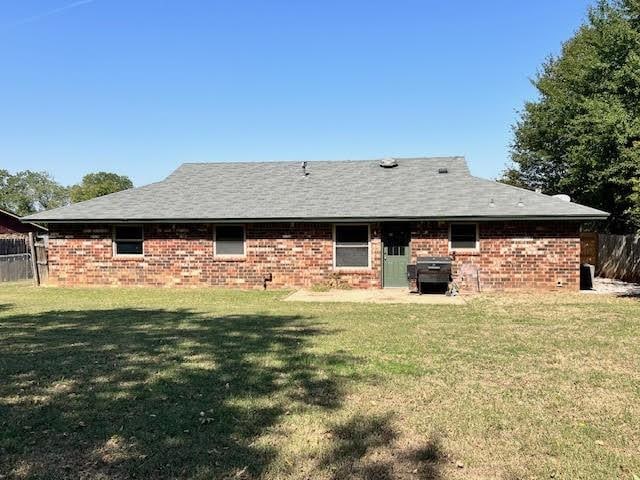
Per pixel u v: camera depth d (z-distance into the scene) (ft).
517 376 20.25
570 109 86.63
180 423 15.35
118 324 32.58
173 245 56.80
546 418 15.89
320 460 13.11
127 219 55.52
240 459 13.12
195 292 52.19
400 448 13.82
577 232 51.19
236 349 24.91
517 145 112.68
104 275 57.88
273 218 53.52
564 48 106.11
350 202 56.24
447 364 22.03
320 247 54.75
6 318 35.45
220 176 67.00
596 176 74.59
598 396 17.92
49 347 25.53
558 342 26.53
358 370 21.01
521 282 51.96
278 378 19.88
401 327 31.17
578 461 13.10
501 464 12.94
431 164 65.92
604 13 72.28
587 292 50.65
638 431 14.93
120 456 13.29
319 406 16.83
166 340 27.14
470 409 16.62
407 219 51.96
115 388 18.66
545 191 106.42
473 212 51.52
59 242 58.59
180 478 12.18
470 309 39.14
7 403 17.12
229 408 16.58
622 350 24.70
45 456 13.29
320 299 46.21
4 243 76.13
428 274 49.55
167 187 64.08
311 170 67.05
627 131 51.65
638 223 49.11
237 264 55.88
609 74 67.92
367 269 54.34
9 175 222.48
